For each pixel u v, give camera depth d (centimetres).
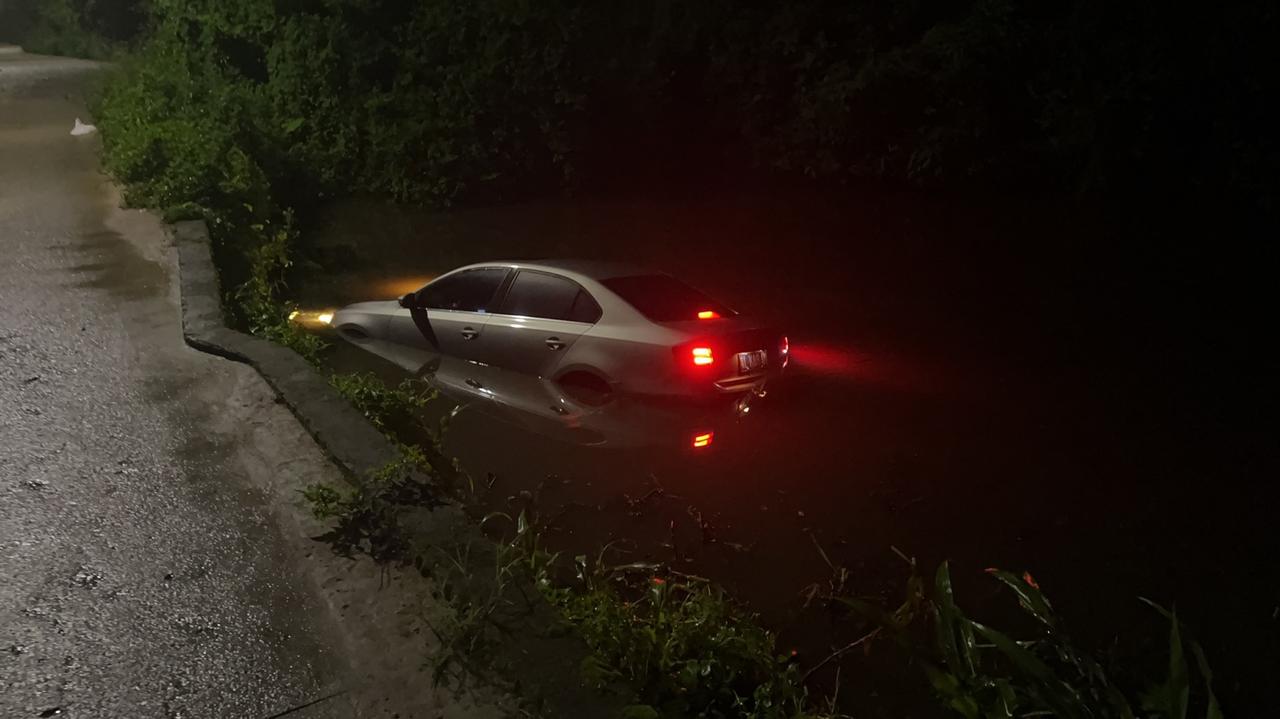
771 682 402
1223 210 1264
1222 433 738
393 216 1455
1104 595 511
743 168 1559
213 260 996
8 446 556
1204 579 528
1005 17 1201
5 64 2970
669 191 1552
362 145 1589
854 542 565
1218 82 1135
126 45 3366
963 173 1324
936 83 1231
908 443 709
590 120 1516
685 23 1438
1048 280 1153
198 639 394
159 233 1071
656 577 512
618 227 1388
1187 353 934
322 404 618
